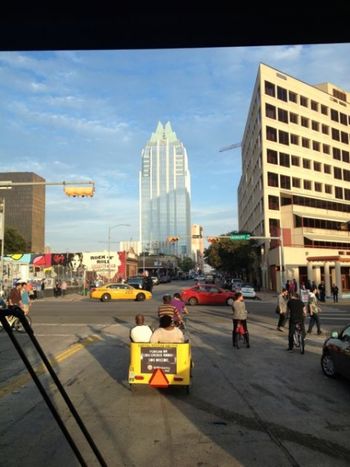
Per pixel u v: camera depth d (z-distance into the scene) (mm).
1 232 36906
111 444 5844
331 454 5578
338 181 72500
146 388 8859
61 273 63750
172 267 140375
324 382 9492
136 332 8875
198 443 5910
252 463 5277
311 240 60250
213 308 31109
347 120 76125
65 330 18234
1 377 9742
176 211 132250
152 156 134625
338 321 22531
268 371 10586
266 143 62406
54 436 6125
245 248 68312
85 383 9250
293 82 67562
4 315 2605
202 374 10258
